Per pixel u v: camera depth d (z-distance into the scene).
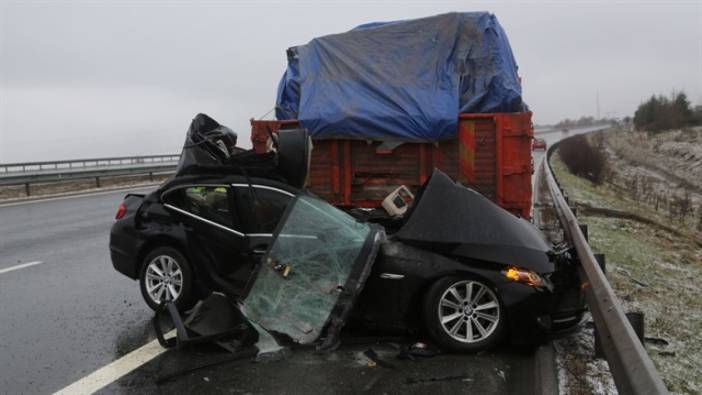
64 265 8.40
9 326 5.66
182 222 5.69
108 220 13.09
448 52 8.20
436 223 5.10
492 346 4.82
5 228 11.96
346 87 8.29
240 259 5.45
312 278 4.79
